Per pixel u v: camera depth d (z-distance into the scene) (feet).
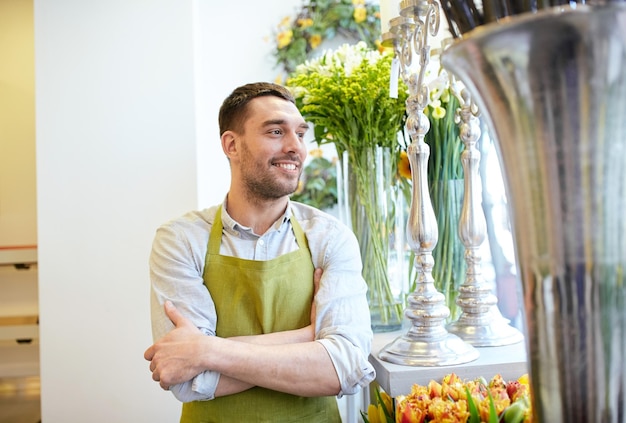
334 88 5.58
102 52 7.82
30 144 10.37
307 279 4.70
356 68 5.51
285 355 4.06
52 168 7.72
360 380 4.15
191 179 7.86
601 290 1.56
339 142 6.10
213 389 4.07
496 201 7.41
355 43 8.91
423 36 4.08
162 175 7.82
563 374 1.63
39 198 7.68
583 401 1.61
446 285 5.66
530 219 1.65
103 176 7.76
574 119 1.50
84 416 7.59
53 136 7.73
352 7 8.88
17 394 11.25
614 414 1.60
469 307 5.19
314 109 5.88
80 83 7.77
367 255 5.73
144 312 7.71
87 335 7.65
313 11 8.94
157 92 7.84
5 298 9.70
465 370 4.22
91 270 7.70
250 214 4.86
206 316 4.43
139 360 7.68
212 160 8.87
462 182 5.65
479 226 5.19
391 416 3.73
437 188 5.71
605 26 1.38
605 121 1.48
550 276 1.61
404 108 5.70
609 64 1.43
